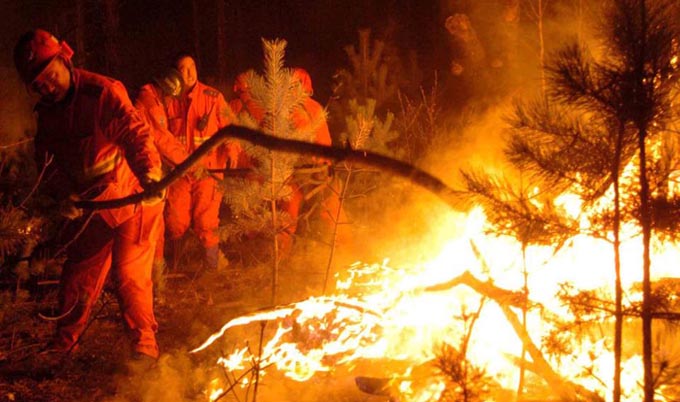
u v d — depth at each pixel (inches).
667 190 135.0
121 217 207.9
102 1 598.2
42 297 265.7
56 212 216.5
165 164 286.0
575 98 133.5
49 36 200.7
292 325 204.5
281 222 217.2
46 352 221.5
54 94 202.2
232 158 299.6
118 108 202.1
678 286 139.2
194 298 274.5
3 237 229.6
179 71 294.2
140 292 212.4
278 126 210.5
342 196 245.4
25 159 279.4
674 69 132.0
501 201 140.7
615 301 137.9
